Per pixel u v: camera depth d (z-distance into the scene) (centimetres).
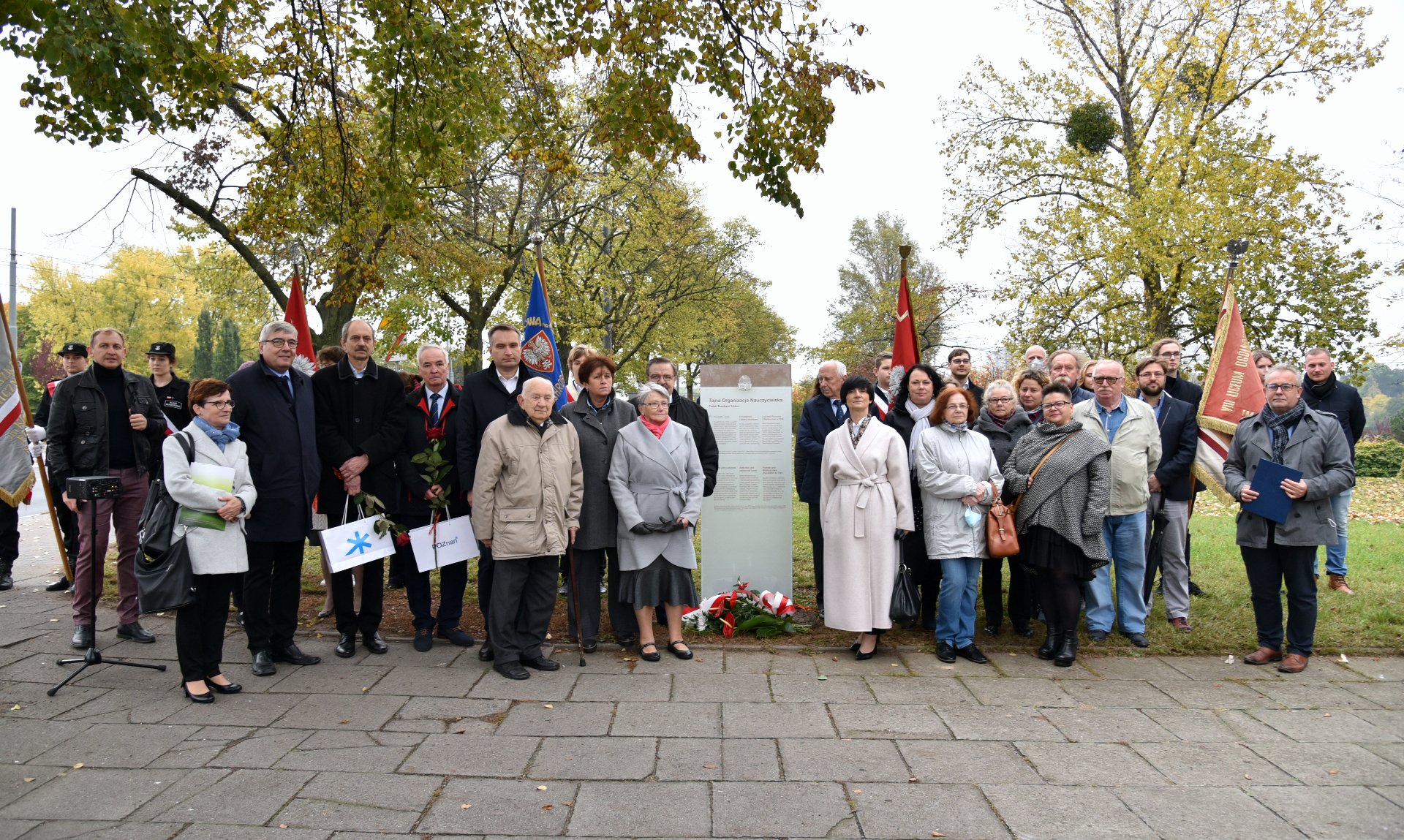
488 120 847
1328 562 698
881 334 3625
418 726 416
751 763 375
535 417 505
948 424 543
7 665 496
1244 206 1572
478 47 739
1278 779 363
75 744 387
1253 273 1573
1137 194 1709
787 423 646
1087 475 533
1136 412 577
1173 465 586
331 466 536
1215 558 836
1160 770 372
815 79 663
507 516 495
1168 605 607
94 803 329
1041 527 534
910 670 518
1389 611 615
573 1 666
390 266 1441
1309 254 1595
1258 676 505
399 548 557
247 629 495
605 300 2439
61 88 525
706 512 645
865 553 534
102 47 464
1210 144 1634
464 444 537
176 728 408
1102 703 458
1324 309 1625
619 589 563
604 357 562
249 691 465
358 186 813
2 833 305
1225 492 596
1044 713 442
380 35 682
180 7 588
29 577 737
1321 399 725
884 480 540
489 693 466
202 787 344
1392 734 415
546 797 339
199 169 1041
